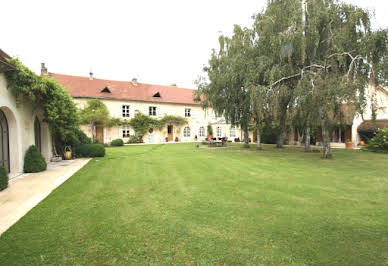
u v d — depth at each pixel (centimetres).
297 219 341
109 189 515
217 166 839
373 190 503
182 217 350
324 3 908
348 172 716
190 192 488
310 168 792
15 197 455
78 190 507
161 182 582
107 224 325
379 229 307
